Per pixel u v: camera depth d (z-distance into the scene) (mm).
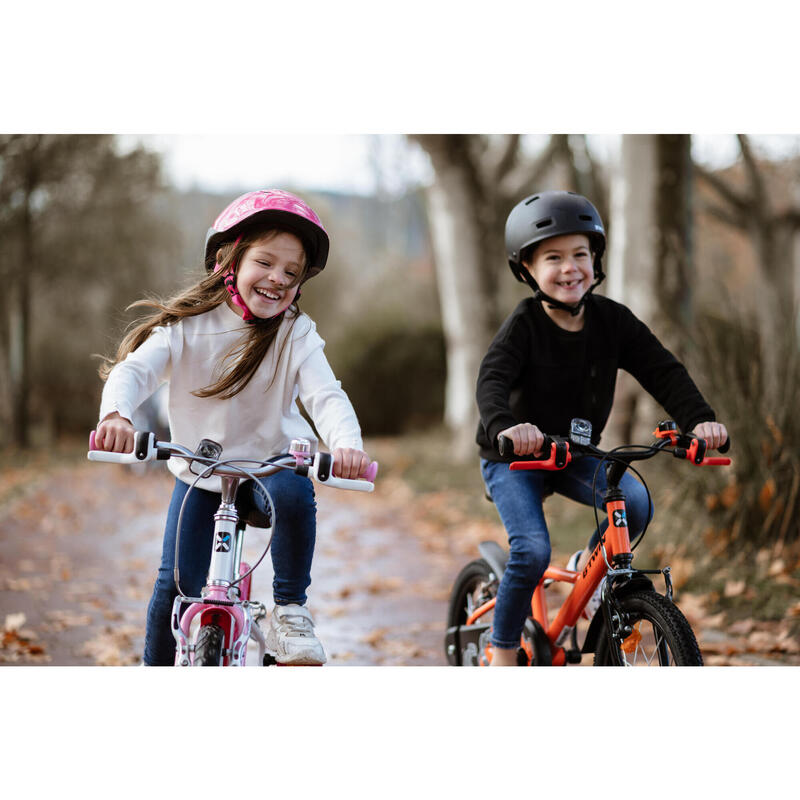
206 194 36688
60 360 33500
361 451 3576
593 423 4699
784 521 7723
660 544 8297
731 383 8297
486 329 18578
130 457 3357
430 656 6293
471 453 18672
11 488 16375
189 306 3965
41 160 24609
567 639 4730
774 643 6090
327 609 7750
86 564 9531
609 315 4707
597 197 22547
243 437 4090
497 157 19859
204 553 4000
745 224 25078
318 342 4141
